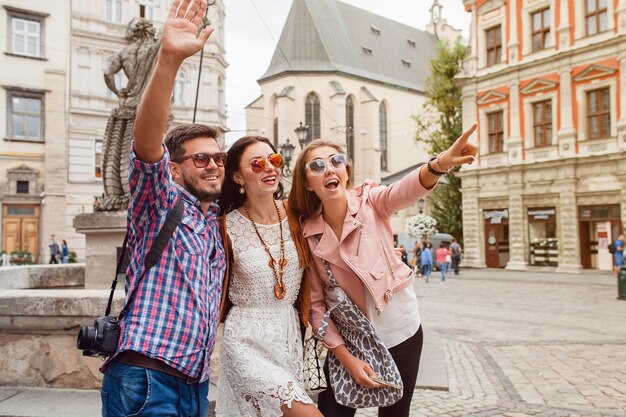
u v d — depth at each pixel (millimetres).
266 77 45375
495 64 27438
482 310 12602
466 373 6352
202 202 2264
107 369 2014
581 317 11188
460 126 32312
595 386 5680
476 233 27969
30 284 8336
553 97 24812
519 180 25906
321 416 2232
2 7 27562
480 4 28125
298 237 2562
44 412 3920
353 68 46625
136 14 30906
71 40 29188
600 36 23047
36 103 28453
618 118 22391
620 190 22234
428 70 55125
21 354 4559
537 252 25422
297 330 2551
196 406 2092
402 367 2645
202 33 1885
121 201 6758
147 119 1866
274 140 44812
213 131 2307
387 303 2611
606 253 22859
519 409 4863
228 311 2494
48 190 28141
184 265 2057
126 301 2020
